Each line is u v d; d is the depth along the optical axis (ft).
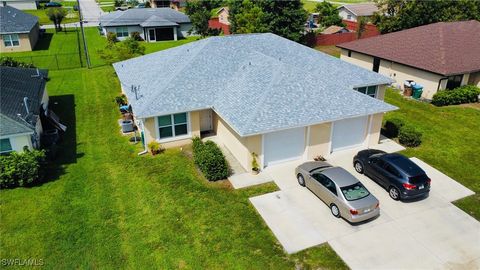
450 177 63.10
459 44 107.86
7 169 58.34
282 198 56.65
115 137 78.64
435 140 77.30
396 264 44.24
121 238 48.75
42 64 142.20
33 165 59.47
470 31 117.19
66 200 56.59
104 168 65.98
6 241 48.06
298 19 173.47
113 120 87.81
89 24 244.63
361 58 124.26
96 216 53.01
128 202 56.18
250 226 50.70
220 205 55.06
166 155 70.54
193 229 50.21
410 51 109.50
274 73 70.59
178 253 46.14
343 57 133.28
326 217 52.31
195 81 75.05
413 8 144.25
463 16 146.72
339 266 43.96
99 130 82.17
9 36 162.50
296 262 44.62
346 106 67.26
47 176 63.26
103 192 58.70
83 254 46.09
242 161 65.36
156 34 200.34
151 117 68.85
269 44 91.71
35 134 67.92
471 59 101.40
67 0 369.71
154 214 53.31
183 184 60.54
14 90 76.33
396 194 55.93
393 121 79.97
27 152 61.98
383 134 80.28
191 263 44.60
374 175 60.18
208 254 45.93
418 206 55.11
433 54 103.45
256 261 44.78
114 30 199.11
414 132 73.77
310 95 67.05
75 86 114.52
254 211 53.78
